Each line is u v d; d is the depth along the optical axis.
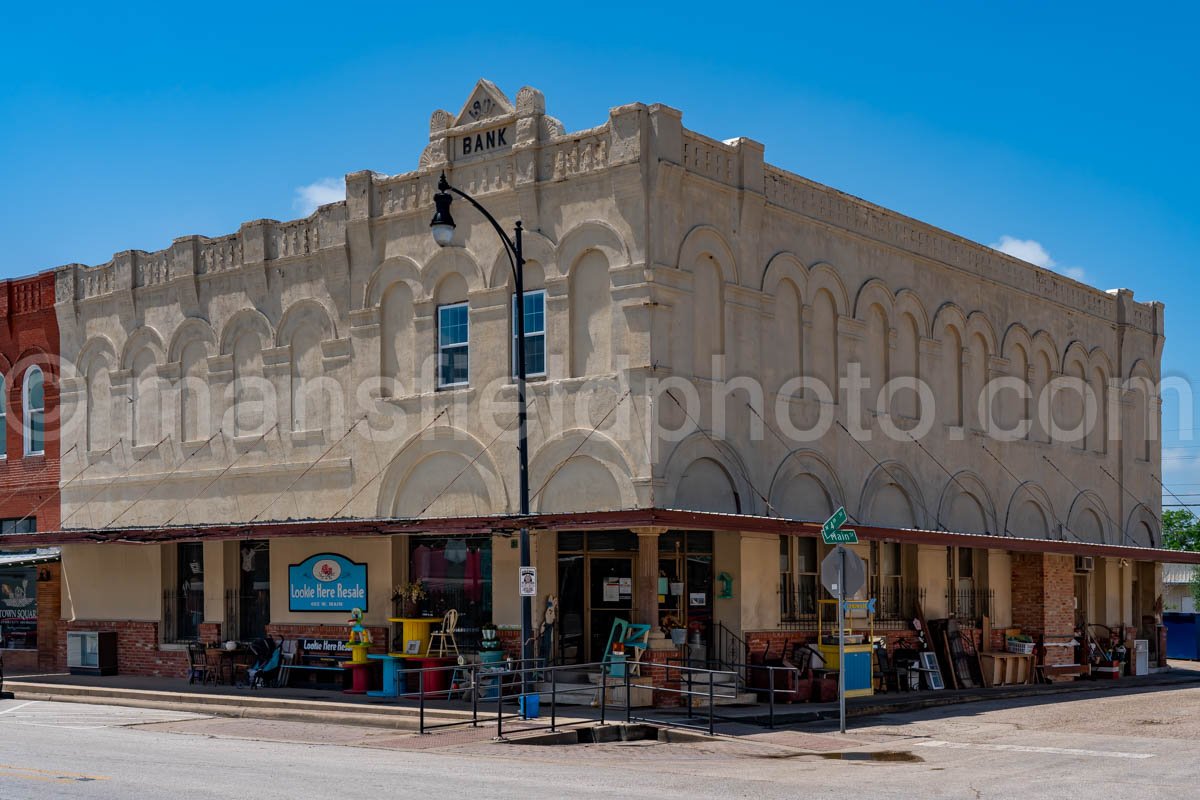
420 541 24.95
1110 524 35.81
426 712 20.78
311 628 25.95
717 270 23.20
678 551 23.38
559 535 23.31
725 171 23.50
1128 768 15.59
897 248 27.95
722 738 18.33
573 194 22.70
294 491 26.39
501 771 14.86
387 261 25.28
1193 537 68.94
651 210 21.77
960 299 30.11
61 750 16.44
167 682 27.06
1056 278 34.12
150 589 28.91
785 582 24.98
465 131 24.33
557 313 22.73
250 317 27.56
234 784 13.03
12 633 31.95
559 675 22.80
